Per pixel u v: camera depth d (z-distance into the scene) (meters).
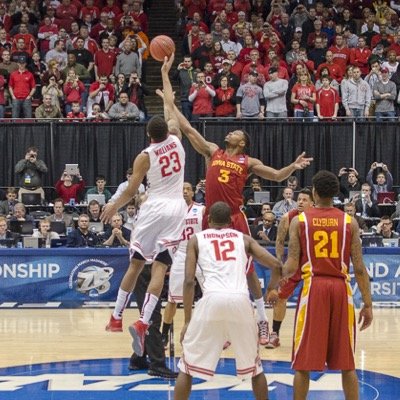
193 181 23.08
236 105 23.84
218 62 25.05
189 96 23.62
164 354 11.69
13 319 15.98
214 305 8.75
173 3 30.34
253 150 23.05
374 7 28.52
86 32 25.88
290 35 26.64
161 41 11.16
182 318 16.05
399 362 12.56
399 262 18.03
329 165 23.19
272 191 23.25
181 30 27.91
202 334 8.77
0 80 23.88
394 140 23.20
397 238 19.17
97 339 14.16
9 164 23.02
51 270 17.95
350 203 19.75
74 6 27.34
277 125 23.06
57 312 16.72
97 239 18.80
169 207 10.41
